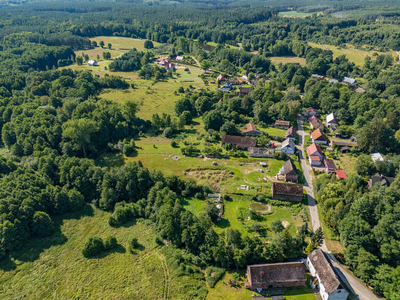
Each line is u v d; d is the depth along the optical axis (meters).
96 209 91.69
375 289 62.84
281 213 87.31
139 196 94.56
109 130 133.25
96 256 75.19
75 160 100.44
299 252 72.81
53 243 78.88
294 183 97.06
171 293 64.81
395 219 69.12
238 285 65.31
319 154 114.25
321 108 166.25
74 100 158.88
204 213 85.62
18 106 143.12
